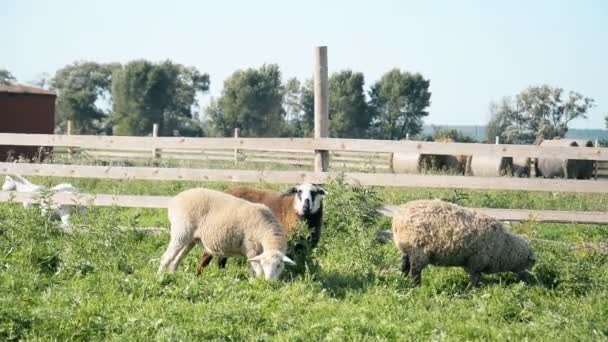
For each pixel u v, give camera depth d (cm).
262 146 1391
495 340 1000
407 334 1005
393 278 1164
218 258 1216
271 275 1128
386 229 1380
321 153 1381
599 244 1269
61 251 1221
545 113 7031
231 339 986
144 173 1416
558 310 1066
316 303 1081
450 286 1155
